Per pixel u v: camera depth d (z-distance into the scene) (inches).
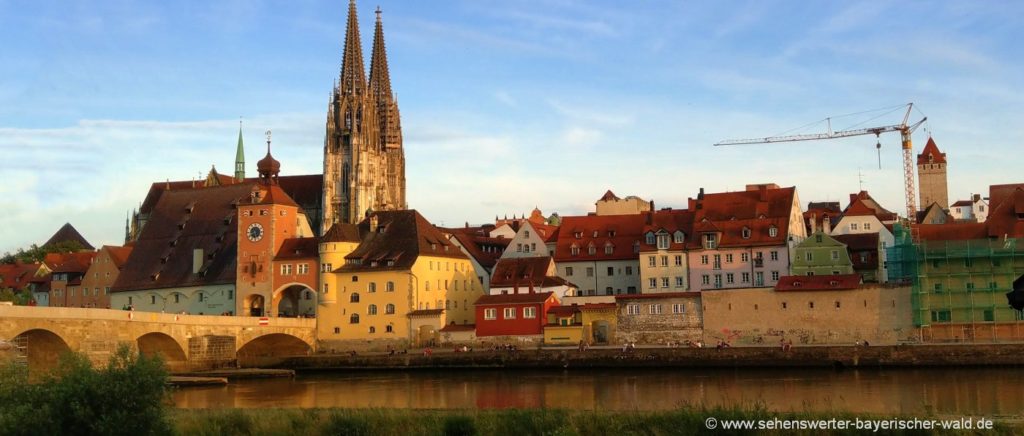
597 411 3021.7
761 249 6983.3
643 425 2832.2
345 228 7470.5
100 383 2652.6
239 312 7691.9
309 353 7214.6
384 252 7308.1
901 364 5502.0
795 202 7372.1
